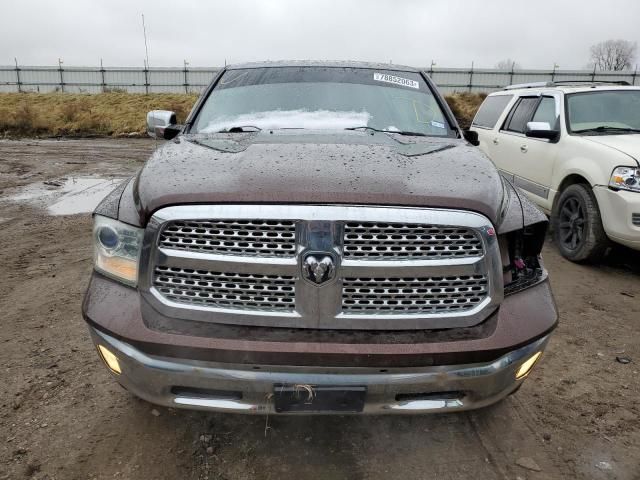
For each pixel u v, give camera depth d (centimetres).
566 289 435
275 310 182
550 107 577
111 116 2448
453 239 182
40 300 393
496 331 185
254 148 233
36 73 3956
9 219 668
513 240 206
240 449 230
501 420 254
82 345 321
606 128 527
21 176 1028
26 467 216
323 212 175
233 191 179
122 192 219
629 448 235
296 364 175
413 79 356
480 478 214
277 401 182
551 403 269
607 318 379
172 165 213
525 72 3778
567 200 509
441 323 184
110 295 196
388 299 182
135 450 228
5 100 3086
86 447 229
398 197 178
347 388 178
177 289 185
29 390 272
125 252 196
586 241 476
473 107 3014
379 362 175
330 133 284
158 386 187
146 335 181
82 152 1486
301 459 224
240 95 330
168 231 183
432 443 236
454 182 194
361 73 350
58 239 571
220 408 188
